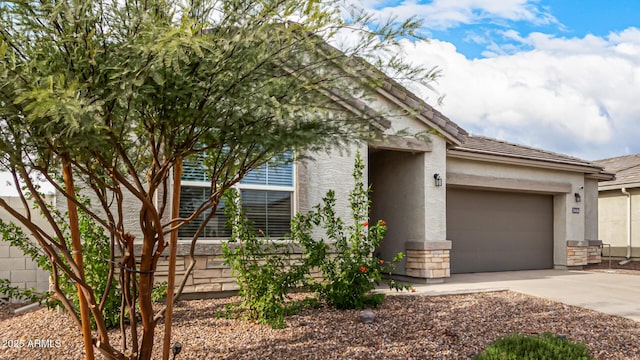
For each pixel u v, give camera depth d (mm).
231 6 3352
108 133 3219
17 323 7031
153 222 4113
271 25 3195
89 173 3754
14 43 3070
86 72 3049
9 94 2844
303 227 7980
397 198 12242
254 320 7066
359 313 7574
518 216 14555
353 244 8164
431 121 11219
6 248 9055
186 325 6785
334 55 3750
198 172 8531
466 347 6070
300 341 6121
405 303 8477
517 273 13531
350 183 10086
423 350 5918
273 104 3334
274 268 7395
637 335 6898
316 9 3252
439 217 11531
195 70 3133
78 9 2916
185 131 3688
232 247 8617
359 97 4176
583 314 8039
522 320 7496
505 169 13688
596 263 16453
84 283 3963
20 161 3322
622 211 19656
